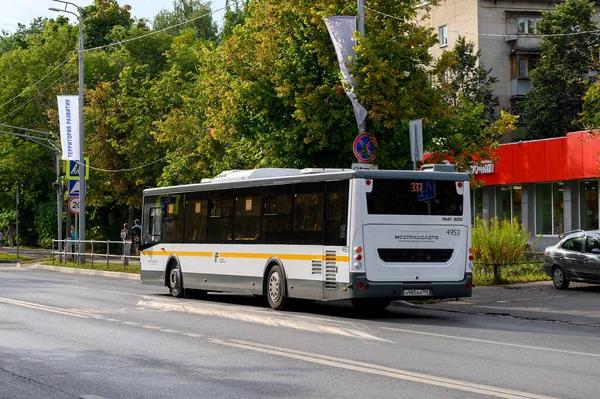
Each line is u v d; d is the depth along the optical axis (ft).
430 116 89.25
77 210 147.43
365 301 72.33
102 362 40.96
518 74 193.06
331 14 86.94
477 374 36.63
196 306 73.10
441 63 90.48
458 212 65.62
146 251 92.32
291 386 33.86
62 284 105.09
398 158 89.81
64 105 147.02
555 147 142.10
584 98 114.21
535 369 38.06
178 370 38.32
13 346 46.98
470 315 67.67
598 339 50.49
